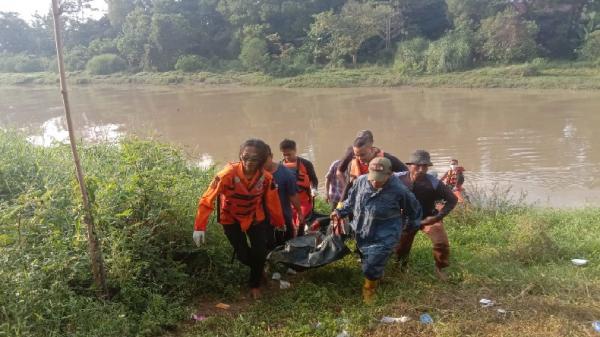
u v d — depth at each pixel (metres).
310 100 36.78
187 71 60.53
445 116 26.25
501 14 45.69
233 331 4.19
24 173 6.43
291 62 55.62
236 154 19.58
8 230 4.20
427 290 5.01
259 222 4.79
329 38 56.62
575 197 12.55
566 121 22.83
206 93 45.94
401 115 27.39
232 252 5.43
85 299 4.07
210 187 4.61
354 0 56.88
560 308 4.53
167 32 63.19
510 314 4.47
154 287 4.63
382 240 4.73
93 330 3.78
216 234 5.48
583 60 43.94
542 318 4.38
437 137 20.84
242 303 4.84
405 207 4.82
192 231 5.21
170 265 4.88
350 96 38.12
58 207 4.76
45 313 3.78
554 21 49.06
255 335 4.16
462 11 51.34
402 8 58.19
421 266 5.67
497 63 45.03
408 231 5.30
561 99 30.25
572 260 5.93
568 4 49.38
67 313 3.93
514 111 26.62
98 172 5.97
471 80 40.00
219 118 29.66
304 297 4.82
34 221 4.29
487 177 14.63
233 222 4.79
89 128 27.27
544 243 6.21
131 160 5.70
